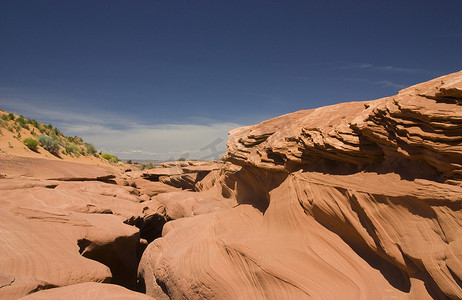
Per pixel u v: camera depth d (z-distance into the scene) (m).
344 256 7.46
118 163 63.53
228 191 24.17
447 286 4.88
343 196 7.57
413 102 5.84
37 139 36.06
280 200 10.22
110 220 14.60
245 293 8.27
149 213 21.09
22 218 10.73
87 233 11.72
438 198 5.16
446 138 5.10
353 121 7.65
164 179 43.56
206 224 14.01
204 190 32.22
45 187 17.78
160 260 12.09
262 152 12.25
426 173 5.78
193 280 9.53
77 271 8.91
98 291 6.82
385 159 7.06
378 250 6.52
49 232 10.54
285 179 10.61
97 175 29.34
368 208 6.65
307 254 7.93
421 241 5.47
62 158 36.78
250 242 9.34
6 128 33.31
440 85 5.76
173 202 24.75
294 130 10.88
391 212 6.14
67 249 10.00
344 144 7.80
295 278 7.40
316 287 7.03
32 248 8.82
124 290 7.43
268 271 7.91
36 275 7.74
